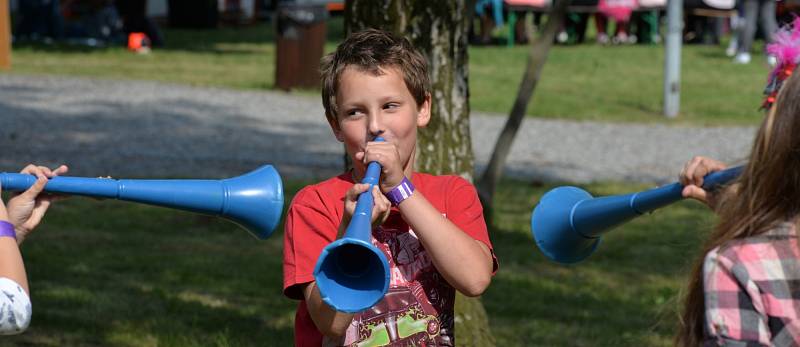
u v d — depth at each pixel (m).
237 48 37.44
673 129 22.78
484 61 33.91
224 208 4.52
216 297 10.00
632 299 10.38
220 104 24.11
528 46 39.16
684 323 3.31
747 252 3.10
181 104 23.83
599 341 8.96
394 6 7.18
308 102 24.94
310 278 4.05
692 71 31.83
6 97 23.36
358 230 3.45
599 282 11.04
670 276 11.23
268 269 11.14
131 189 4.40
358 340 4.09
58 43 35.50
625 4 39.25
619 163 18.69
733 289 3.07
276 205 4.55
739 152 19.86
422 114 4.30
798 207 3.14
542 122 23.47
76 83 26.28
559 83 29.52
